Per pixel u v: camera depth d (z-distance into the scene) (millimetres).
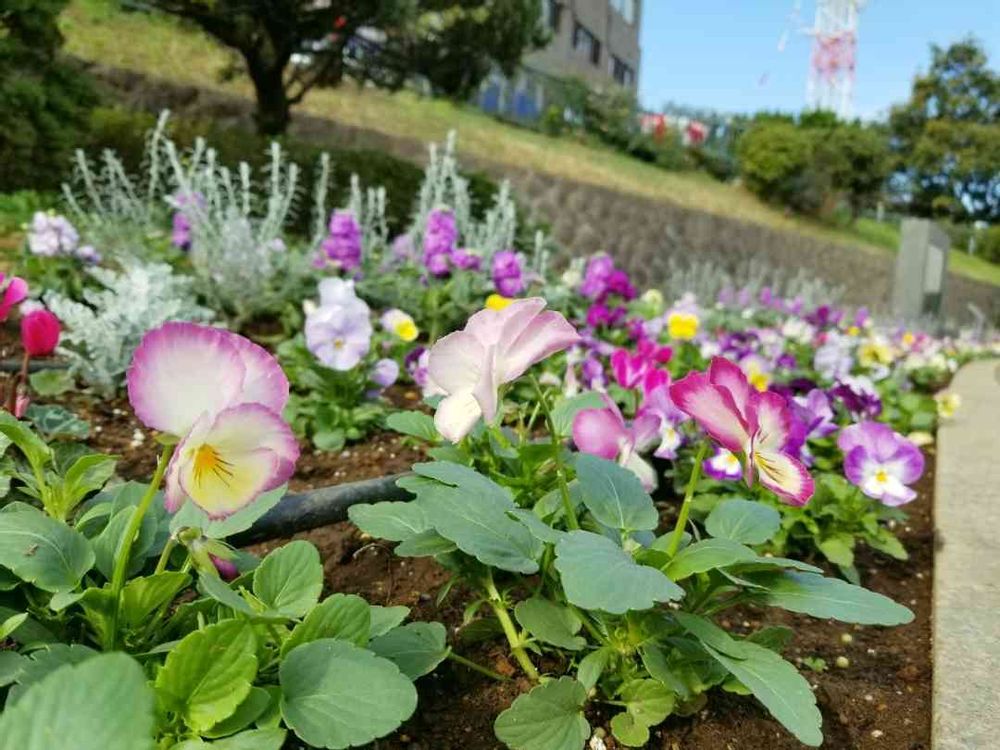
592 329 5035
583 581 1259
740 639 1618
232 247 4500
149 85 12875
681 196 23484
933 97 47031
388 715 1144
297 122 14273
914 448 2447
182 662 1094
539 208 15992
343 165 9125
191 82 14445
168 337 1017
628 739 1484
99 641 1344
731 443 1298
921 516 3227
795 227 26000
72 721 720
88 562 1318
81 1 15891
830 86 37094
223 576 1395
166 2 10242
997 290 28797
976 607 2242
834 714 1813
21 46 7484
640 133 28906
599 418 1818
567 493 1645
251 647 1112
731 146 34812
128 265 4176
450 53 11695
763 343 5203
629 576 1275
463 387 1421
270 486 1062
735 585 1618
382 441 3113
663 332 5184
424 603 1971
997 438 4344
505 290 4699
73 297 4438
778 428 1315
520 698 1399
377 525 1686
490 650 1785
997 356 11094
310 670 1203
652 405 2551
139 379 1015
